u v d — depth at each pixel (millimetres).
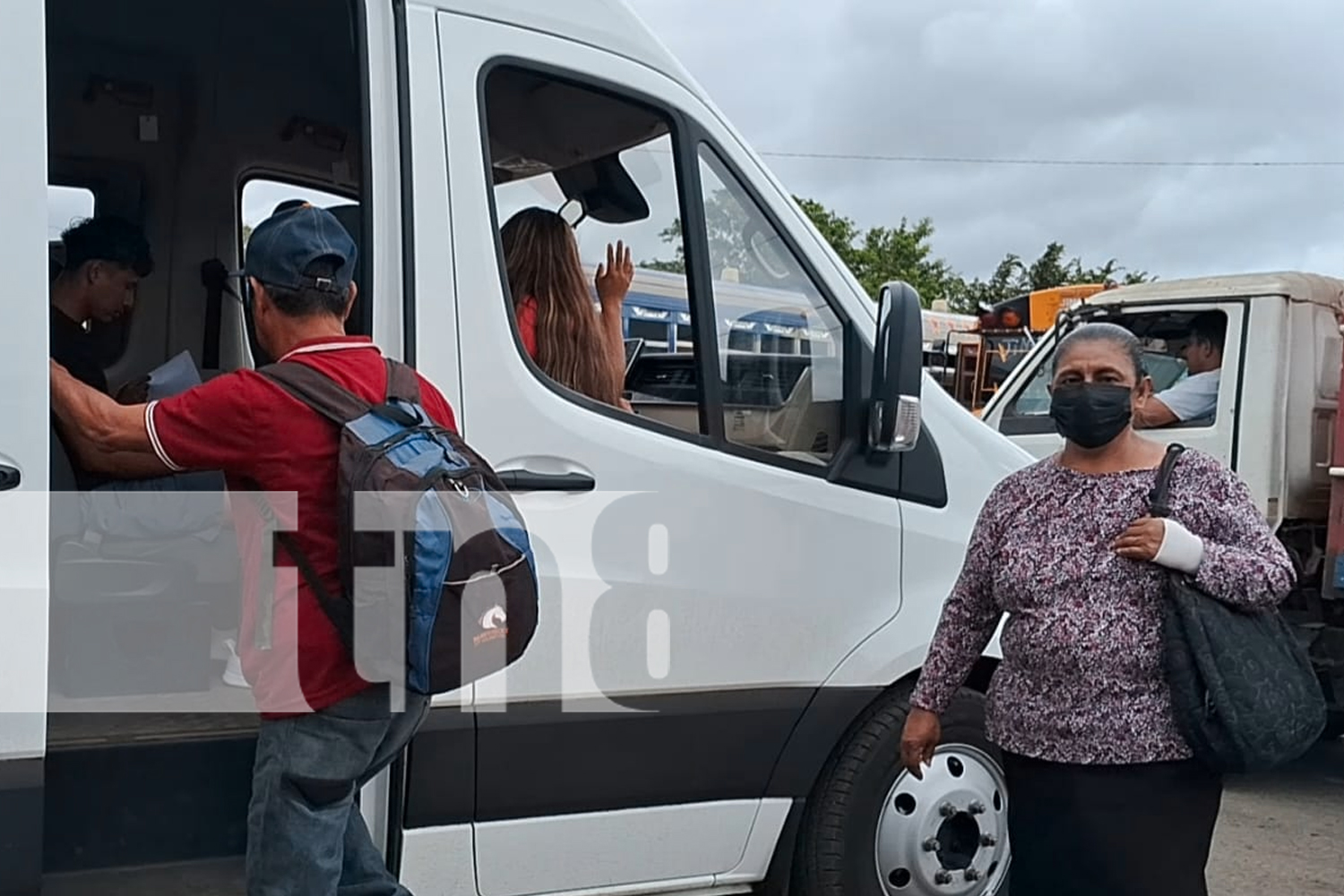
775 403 3578
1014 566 2832
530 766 3160
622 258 3535
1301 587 6484
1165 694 2717
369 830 3025
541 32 3314
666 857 3408
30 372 2600
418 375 2775
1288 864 5227
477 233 3152
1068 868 2799
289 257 2600
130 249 3957
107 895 2850
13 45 2625
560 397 3246
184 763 2984
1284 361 6414
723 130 3584
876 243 35531
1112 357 2768
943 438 3848
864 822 3691
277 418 2514
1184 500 2742
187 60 4141
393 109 3086
